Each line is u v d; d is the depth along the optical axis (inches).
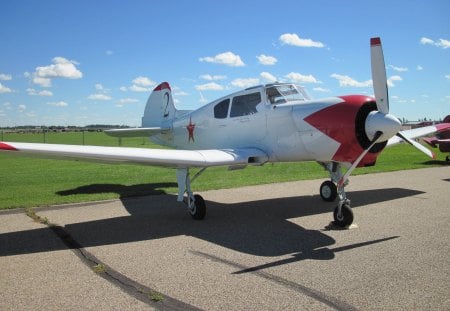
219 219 266.1
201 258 182.5
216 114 334.3
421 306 128.3
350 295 137.9
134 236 224.4
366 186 395.9
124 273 164.4
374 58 222.4
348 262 172.4
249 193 370.9
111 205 320.8
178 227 244.7
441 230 223.8
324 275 157.4
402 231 222.7
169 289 146.4
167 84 473.7
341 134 231.9
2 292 145.7
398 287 143.8
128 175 539.8
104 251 196.2
